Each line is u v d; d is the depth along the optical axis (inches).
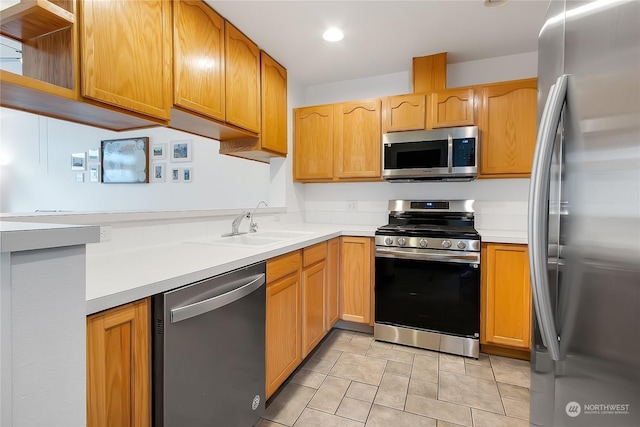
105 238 37.4
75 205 184.9
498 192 108.3
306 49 98.3
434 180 108.5
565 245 29.2
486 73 107.8
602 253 24.0
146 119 59.2
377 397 71.2
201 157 150.3
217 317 49.3
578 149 27.3
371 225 124.3
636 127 20.5
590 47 25.8
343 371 82.1
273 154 103.0
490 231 102.5
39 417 22.1
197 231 78.7
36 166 196.4
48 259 22.3
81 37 47.2
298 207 129.6
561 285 29.9
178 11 63.6
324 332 94.3
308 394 72.2
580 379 27.2
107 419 34.6
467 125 99.3
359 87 124.3
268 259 64.1
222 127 80.4
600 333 24.5
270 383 65.2
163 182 158.6
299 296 78.3
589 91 25.9
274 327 66.6
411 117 105.4
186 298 43.6
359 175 113.5
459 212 109.4
